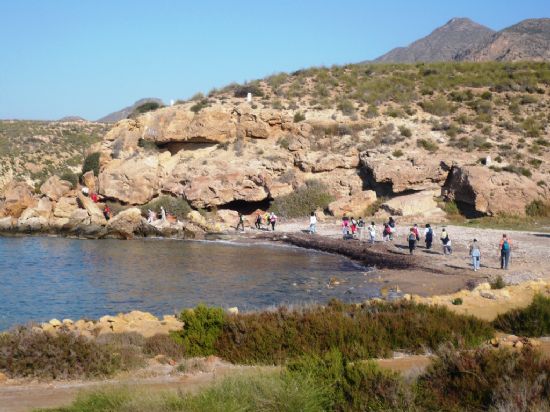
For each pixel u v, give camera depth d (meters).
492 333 15.57
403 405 8.62
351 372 9.24
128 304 25.88
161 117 61.81
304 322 15.25
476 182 46.28
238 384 9.33
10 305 25.83
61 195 56.12
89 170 63.09
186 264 36.56
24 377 12.48
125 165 58.75
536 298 16.95
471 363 9.55
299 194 54.03
